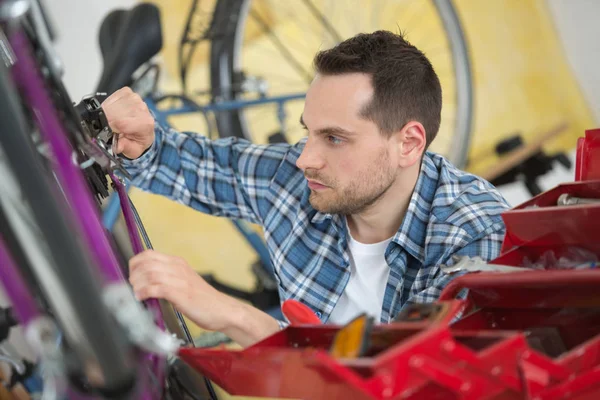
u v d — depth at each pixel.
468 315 1.00
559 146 3.18
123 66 2.23
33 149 0.64
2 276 0.68
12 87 0.62
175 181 1.68
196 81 2.82
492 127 3.11
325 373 0.72
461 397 0.71
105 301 0.67
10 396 0.80
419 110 1.44
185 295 0.91
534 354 0.75
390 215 1.49
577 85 3.19
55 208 0.62
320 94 1.39
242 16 2.85
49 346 0.71
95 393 0.72
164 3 2.77
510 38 3.11
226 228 2.83
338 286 1.51
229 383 0.89
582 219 0.95
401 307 1.46
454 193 1.48
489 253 1.37
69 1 2.68
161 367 0.84
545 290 0.97
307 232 1.56
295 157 1.65
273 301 2.85
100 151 0.92
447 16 3.03
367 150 1.39
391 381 0.66
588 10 3.17
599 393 0.80
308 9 2.94
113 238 1.05
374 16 3.00
